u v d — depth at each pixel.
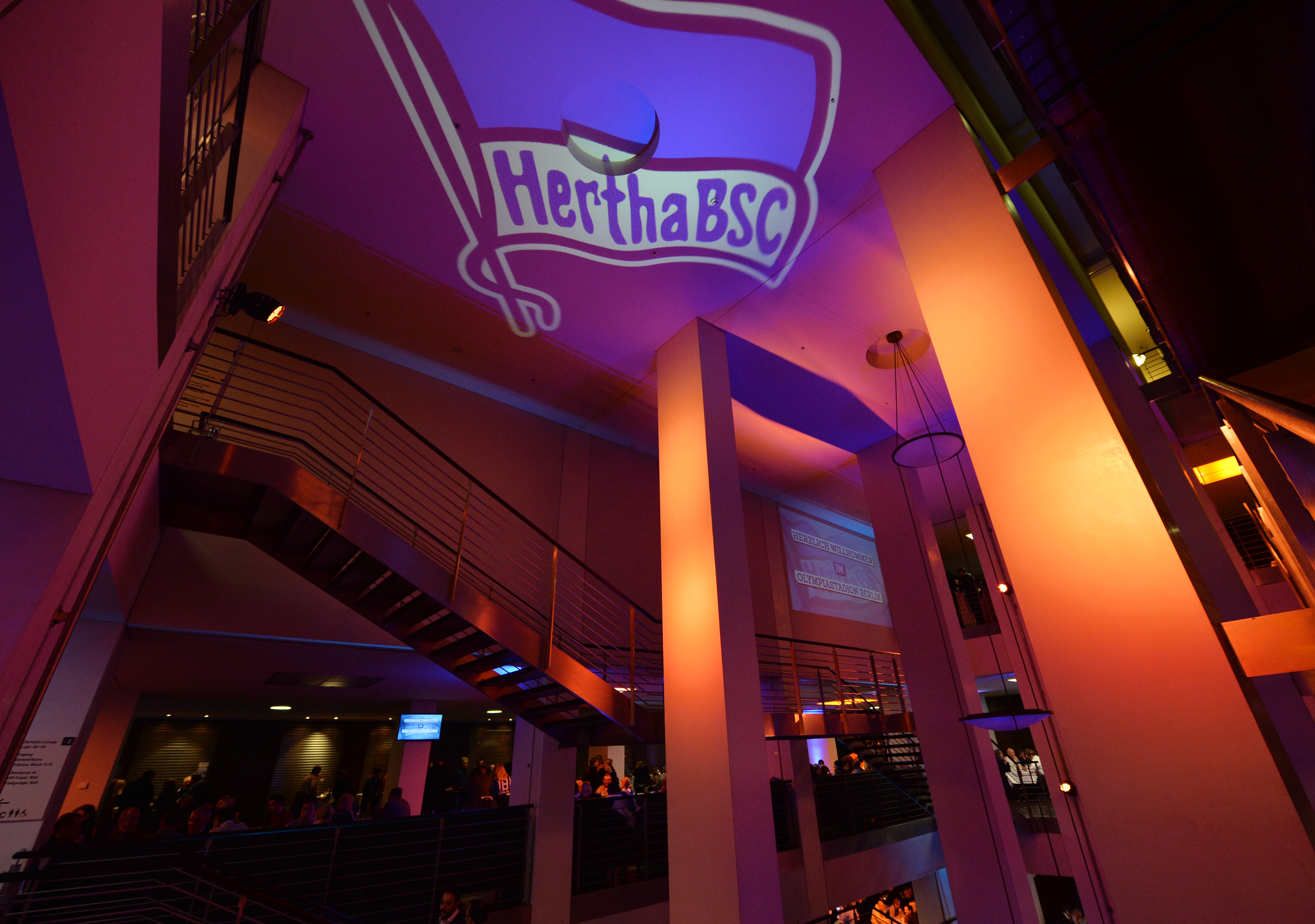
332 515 3.30
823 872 6.50
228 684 6.36
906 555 6.24
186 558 4.21
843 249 4.14
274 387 4.80
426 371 5.75
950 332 2.90
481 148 3.52
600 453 6.92
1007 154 3.41
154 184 1.07
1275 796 1.71
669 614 3.98
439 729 7.34
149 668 5.47
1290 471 1.63
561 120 3.39
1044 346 2.56
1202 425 4.45
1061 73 2.13
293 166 3.33
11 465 1.33
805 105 3.25
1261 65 1.86
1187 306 2.80
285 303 4.85
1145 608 2.07
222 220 2.28
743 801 3.23
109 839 3.95
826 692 8.23
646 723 4.15
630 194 3.77
